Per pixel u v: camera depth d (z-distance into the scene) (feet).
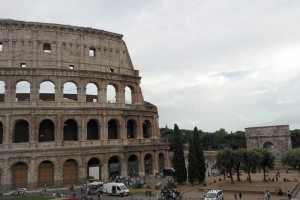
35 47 323.57
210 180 341.00
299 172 401.08
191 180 306.35
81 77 334.65
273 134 552.82
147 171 378.73
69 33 340.39
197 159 317.01
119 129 350.43
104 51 362.33
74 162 319.88
